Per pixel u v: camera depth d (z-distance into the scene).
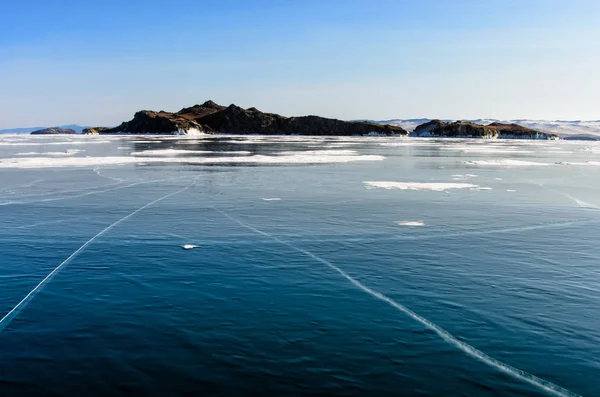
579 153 67.44
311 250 12.84
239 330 7.87
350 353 7.14
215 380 6.38
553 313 8.73
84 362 6.83
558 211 18.80
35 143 86.44
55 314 8.49
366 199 21.38
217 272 10.88
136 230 15.05
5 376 6.46
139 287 9.87
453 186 26.09
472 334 7.84
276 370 6.64
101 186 25.23
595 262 11.93
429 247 13.25
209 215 17.50
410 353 7.17
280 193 23.11
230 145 77.56
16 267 11.20
